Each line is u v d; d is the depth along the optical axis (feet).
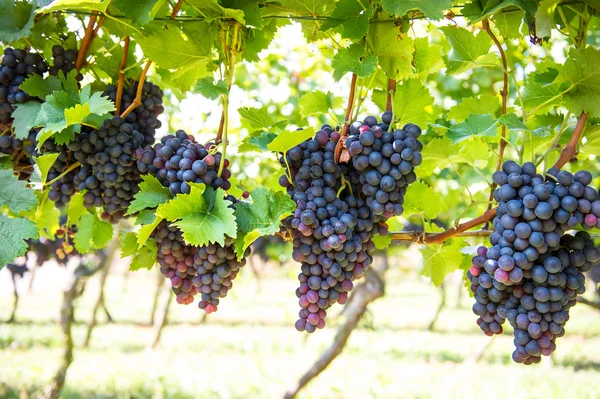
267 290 42.34
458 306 33.50
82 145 4.35
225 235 4.13
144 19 4.22
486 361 19.19
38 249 13.65
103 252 16.35
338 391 15.31
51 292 42.98
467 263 4.85
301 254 4.13
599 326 26.32
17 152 4.57
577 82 4.21
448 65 4.73
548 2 4.13
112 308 33.50
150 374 17.49
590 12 4.27
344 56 4.28
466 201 8.22
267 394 15.29
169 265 4.38
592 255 4.06
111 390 15.55
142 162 4.26
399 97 4.43
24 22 4.41
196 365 18.88
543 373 17.31
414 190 4.71
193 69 4.74
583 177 3.98
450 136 4.41
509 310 4.13
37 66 4.49
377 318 29.81
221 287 4.27
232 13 4.26
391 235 4.53
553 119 4.72
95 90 4.61
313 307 4.16
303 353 20.62
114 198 4.43
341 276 4.13
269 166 8.33
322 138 4.23
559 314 4.05
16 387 15.17
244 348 21.83
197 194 4.09
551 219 3.97
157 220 4.09
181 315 30.96
